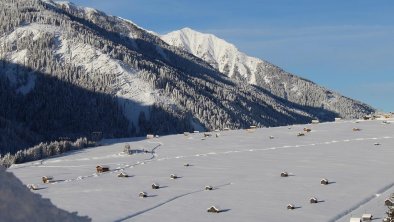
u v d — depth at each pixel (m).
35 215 15.48
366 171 75.00
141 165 102.62
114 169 100.19
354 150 96.06
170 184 77.88
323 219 50.19
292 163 87.94
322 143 109.44
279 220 51.00
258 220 51.44
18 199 15.77
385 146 98.00
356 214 50.75
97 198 69.62
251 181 74.75
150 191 72.94
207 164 95.69
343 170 77.19
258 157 98.69
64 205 65.38
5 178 16.75
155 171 92.62
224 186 72.69
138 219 55.31
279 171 80.88
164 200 65.62
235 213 55.22
